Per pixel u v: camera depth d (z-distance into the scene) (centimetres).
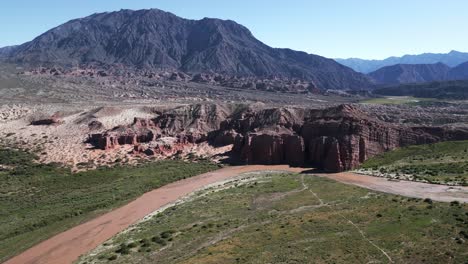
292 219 7819
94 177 12850
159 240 7450
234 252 6425
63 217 9731
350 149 12500
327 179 11119
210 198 9956
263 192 10038
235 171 13150
